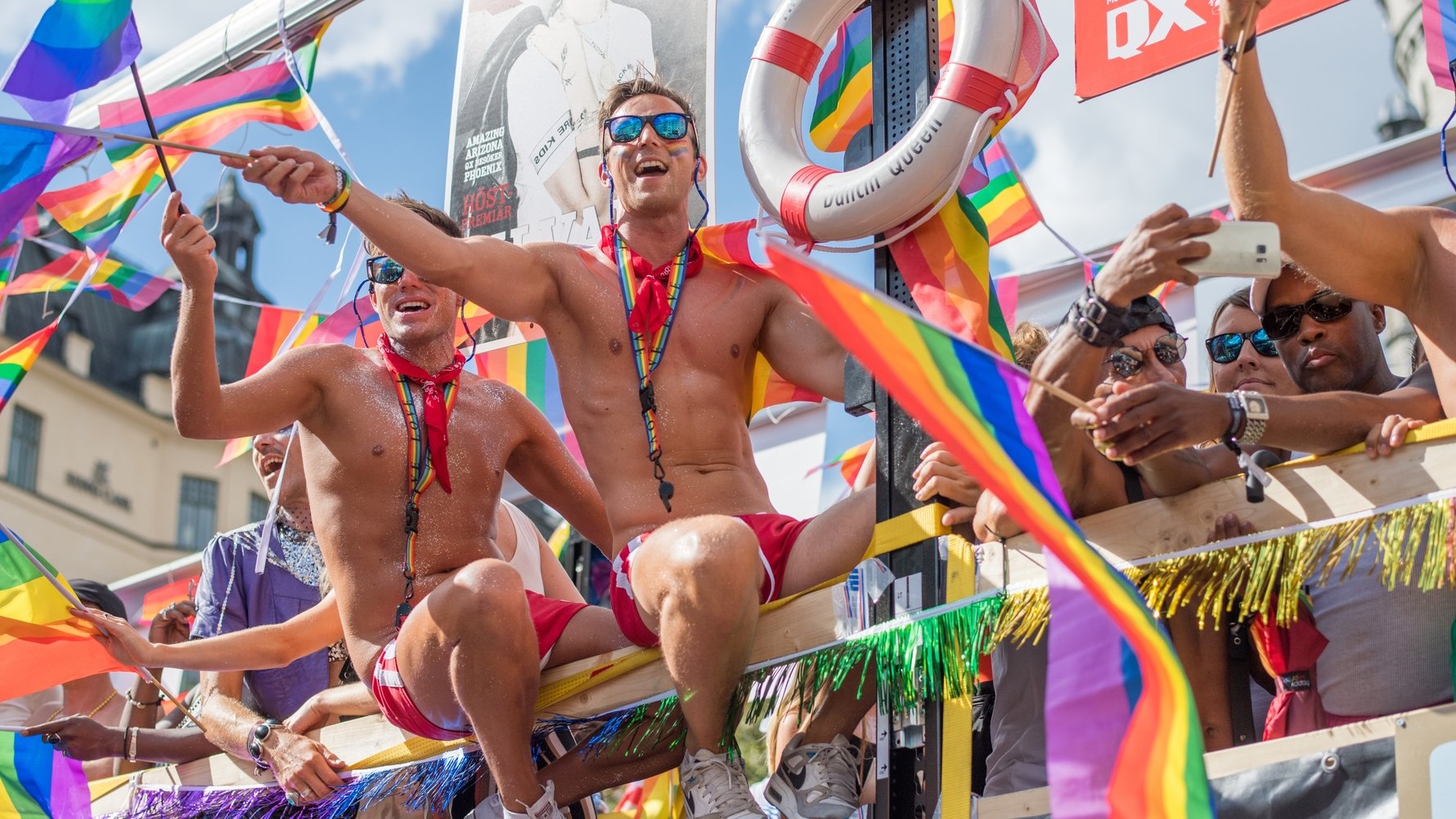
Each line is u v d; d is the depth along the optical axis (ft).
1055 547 7.23
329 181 11.16
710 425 12.04
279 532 16.12
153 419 74.84
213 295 12.32
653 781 17.28
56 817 14.70
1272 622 10.44
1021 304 16.60
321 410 13.46
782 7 12.52
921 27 11.63
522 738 11.44
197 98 15.76
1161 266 8.54
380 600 13.03
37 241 16.88
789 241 11.95
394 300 13.58
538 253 12.37
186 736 15.02
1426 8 11.79
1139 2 13.29
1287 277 10.66
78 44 12.10
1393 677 9.78
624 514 11.83
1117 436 8.71
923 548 10.31
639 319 12.11
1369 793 8.47
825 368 12.05
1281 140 9.56
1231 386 12.03
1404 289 9.91
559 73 16.38
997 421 7.39
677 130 12.38
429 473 13.25
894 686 10.24
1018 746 10.87
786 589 11.24
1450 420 8.45
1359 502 8.63
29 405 71.20
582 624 12.10
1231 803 8.95
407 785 13.07
